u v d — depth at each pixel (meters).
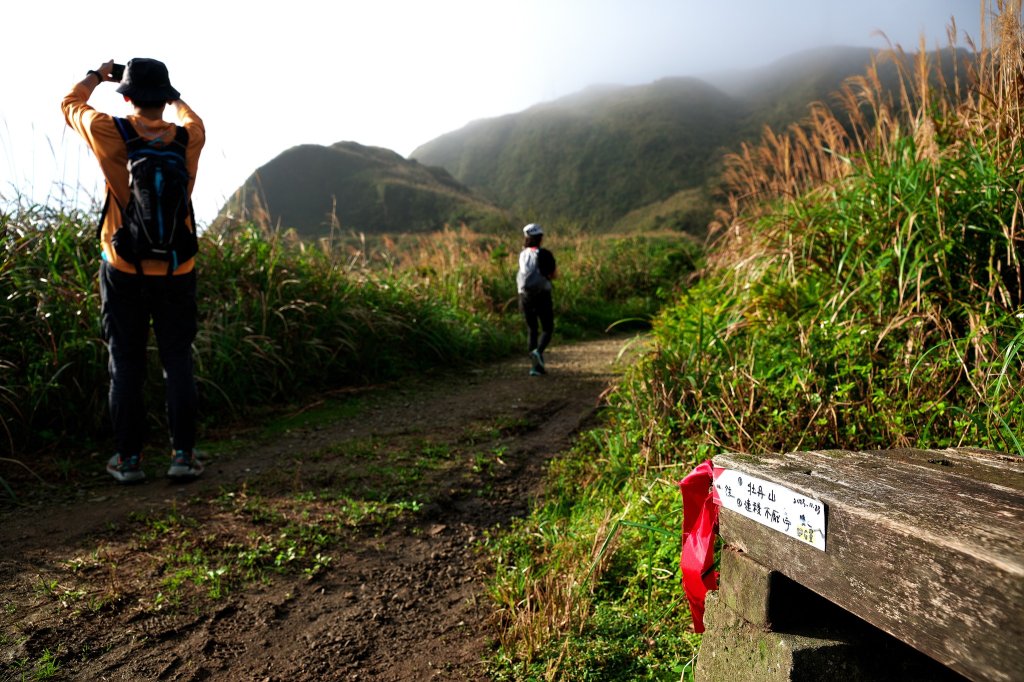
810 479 1.42
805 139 5.73
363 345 7.28
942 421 3.14
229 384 5.74
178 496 3.88
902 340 3.69
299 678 2.34
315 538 3.35
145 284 3.91
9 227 5.12
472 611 2.80
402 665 2.43
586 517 3.51
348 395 6.62
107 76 4.14
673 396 4.07
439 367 8.14
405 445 4.96
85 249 5.47
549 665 2.32
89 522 3.49
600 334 12.09
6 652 2.38
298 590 2.92
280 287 6.54
